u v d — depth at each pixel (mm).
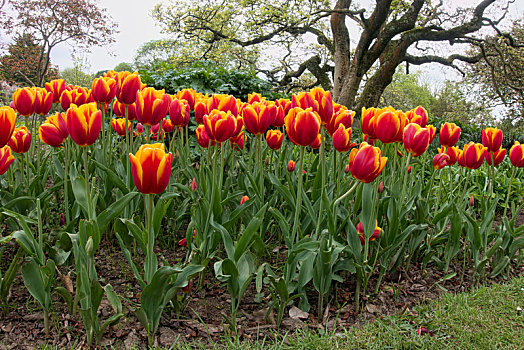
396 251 2918
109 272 2719
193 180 2777
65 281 2342
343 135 2211
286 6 15367
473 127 12453
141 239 2100
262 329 2312
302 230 2668
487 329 2506
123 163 2945
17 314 2221
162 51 20406
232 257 2199
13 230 2688
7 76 21047
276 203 3197
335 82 15773
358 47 14406
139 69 7586
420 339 2316
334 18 15516
